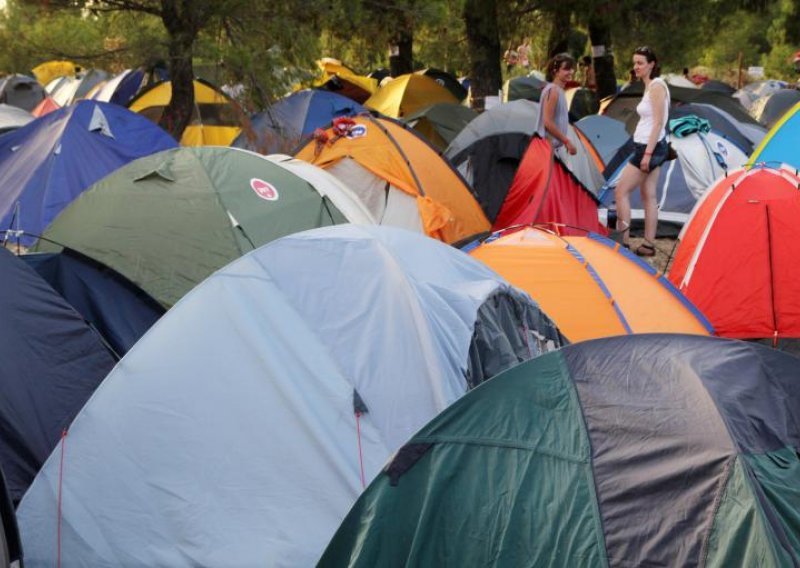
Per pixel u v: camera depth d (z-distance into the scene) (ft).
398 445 15.52
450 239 34.68
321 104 54.60
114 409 15.75
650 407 11.99
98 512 15.33
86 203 24.64
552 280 24.26
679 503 11.14
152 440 15.55
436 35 67.62
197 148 26.32
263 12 46.32
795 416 12.21
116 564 15.07
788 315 26.09
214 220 24.21
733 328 26.43
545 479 11.94
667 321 23.86
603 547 11.25
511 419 12.48
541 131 36.22
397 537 12.44
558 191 36.35
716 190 28.81
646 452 11.60
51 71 99.50
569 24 69.15
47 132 36.68
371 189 34.86
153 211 24.21
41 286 18.78
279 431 15.52
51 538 15.34
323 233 17.60
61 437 16.35
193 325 16.20
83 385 18.60
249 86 48.06
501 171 38.37
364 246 17.37
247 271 16.62
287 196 25.96
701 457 11.26
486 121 39.04
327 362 15.96
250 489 15.26
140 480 15.38
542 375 12.75
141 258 23.27
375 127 35.63
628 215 33.91
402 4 52.54
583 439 12.00
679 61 73.05
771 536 10.39
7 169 36.42
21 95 74.08
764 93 97.14
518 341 18.45
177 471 15.40
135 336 22.71
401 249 17.75
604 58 71.61
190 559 14.89
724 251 27.12
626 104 61.72
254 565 14.78
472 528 12.10
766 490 10.84
